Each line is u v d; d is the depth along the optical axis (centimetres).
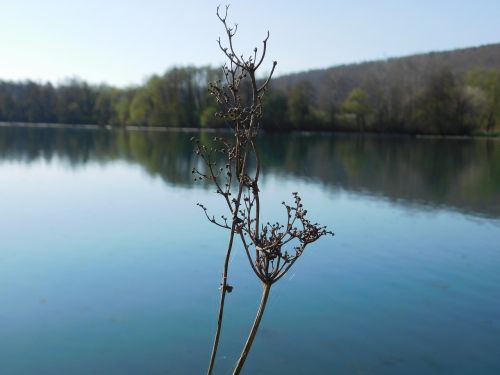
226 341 852
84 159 3556
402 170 3288
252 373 758
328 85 9006
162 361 785
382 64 11144
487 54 12375
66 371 752
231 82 389
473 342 869
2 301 982
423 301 1032
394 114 7831
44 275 1122
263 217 1741
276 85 9300
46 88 10406
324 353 818
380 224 1689
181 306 978
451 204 2106
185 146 5059
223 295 413
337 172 3111
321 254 1312
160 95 9069
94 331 873
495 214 1906
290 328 900
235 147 403
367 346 846
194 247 1341
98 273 1141
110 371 757
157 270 1169
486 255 1349
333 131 8150
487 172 3253
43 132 7300
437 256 1333
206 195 2125
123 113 9669
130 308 966
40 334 859
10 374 742
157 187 2323
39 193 2097
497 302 1034
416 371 774
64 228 1515
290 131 8069
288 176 2869
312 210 1905
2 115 10381
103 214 1716
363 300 1030
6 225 1535
